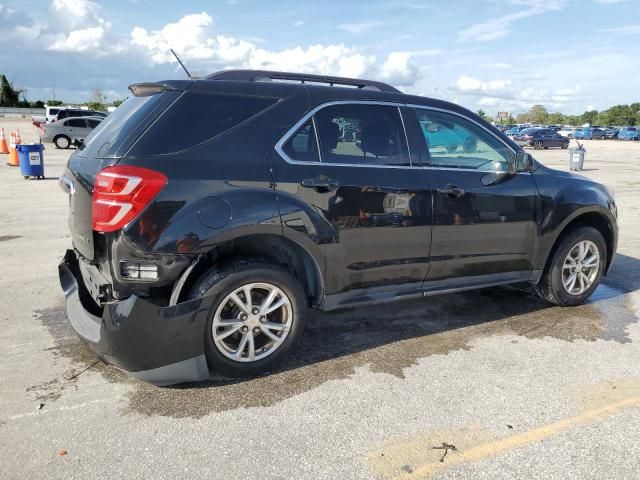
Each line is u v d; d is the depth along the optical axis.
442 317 4.52
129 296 2.95
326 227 3.39
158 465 2.53
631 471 2.54
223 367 3.24
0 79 72.50
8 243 6.86
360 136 3.63
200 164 3.03
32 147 13.38
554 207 4.40
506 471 2.52
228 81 3.32
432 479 2.46
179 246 2.93
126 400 3.10
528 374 3.50
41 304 4.65
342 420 2.93
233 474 2.47
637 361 3.72
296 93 3.47
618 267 6.22
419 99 3.97
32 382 3.28
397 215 3.66
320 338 4.04
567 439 2.78
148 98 3.21
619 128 60.78
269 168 3.22
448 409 3.05
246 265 3.19
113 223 2.84
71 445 2.66
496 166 4.12
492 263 4.21
